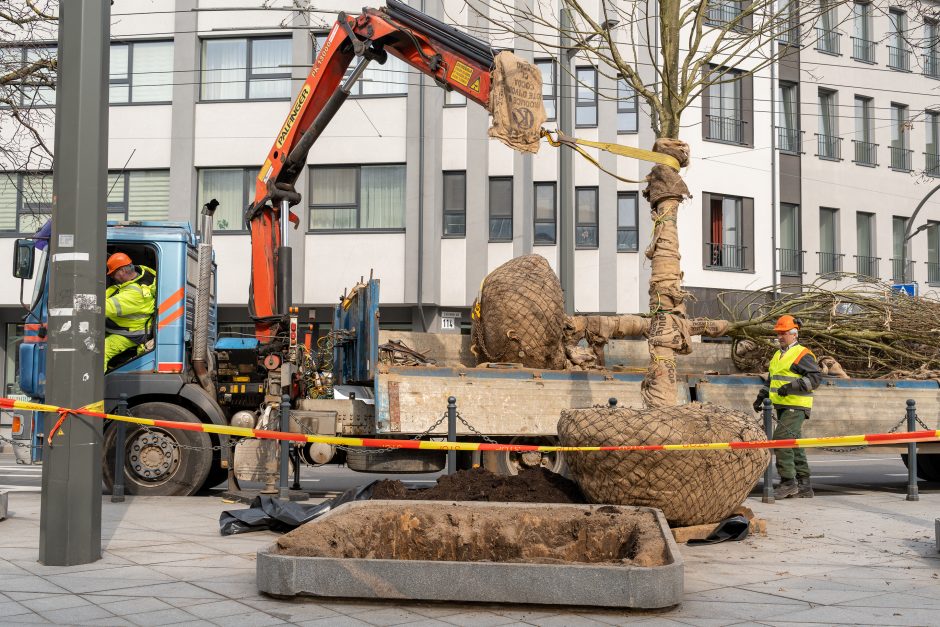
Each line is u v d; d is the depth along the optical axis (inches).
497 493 302.8
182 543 283.6
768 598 215.2
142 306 406.6
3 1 659.4
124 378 403.9
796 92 1165.7
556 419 398.0
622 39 930.1
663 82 346.0
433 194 936.9
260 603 204.8
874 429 462.6
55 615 194.5
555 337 415.8
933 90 1288.1
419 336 451.8
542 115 341.1
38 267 411.5
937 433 241.0
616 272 982.4
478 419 386.6
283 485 365.7
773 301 511.2
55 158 254.2
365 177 947.3
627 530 243.6
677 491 278.2
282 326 420.5
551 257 974.4
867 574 245.1
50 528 246.2
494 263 957.2
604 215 978.1
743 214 1075.9
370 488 316.5
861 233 1238.9
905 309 500.4
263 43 952.9
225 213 951.0
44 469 248.2
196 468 402.9
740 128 1077.8
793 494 427.8
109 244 411.2
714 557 268.4
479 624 187.9
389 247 938.7
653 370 327.3
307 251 944.3
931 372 486.9
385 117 943.0
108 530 308.8
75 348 248.7
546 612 198.2
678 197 334.3
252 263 429.4
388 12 393.1
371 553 240.8
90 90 254.5
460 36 384.2
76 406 248.5
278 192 426.0
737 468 282.5
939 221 1306.6
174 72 951.0
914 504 409.1
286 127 427.5
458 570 199.6
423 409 382.3
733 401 445.4
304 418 389.7
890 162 1256.2
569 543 245.3
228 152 949.2
